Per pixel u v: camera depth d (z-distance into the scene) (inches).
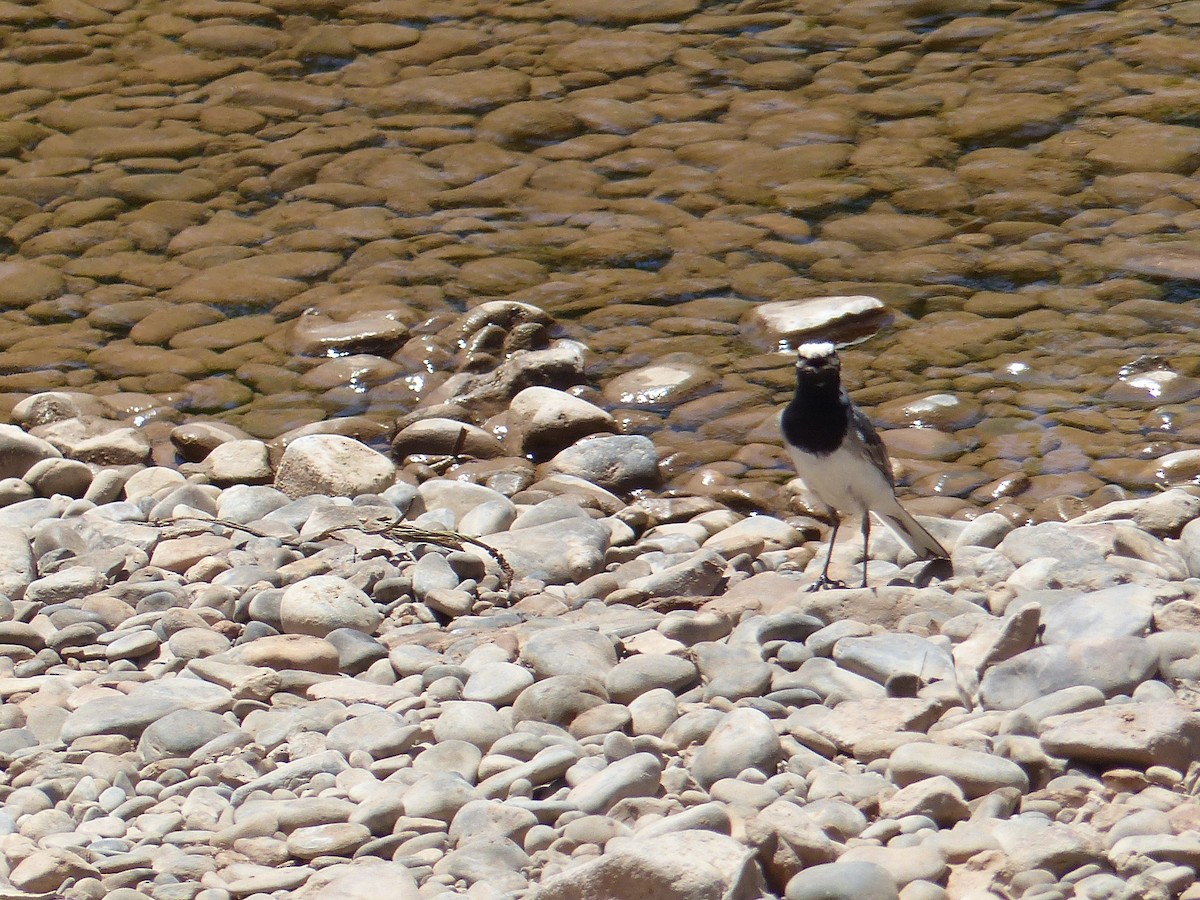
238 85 901.8
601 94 861.2
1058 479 502.6
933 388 568.7
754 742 300.7
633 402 577.9
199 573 436.1
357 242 715.4
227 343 634.8
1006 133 781.9
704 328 626.8
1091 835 260.2
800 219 713.0
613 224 721.0
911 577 427.8
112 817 300.4
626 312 642.8
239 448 539.2
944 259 666.2
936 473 513.0
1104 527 424.5
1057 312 617.6
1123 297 625.0
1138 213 692.7
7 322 658.2
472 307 645.3
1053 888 246.1
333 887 263.6
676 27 959.6
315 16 1002.7
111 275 695.7
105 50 965.8
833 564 448.1
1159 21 909.2
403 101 869.2
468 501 488.4
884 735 307.0
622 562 456.4
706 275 668.1
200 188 776.3
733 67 890.1
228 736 329.7
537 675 358.0
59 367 619.5
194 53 952.9
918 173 746.8
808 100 837.8
